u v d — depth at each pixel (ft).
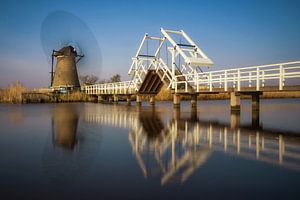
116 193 13.78
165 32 77.10
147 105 95.96
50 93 125.49
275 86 44.91
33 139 28.19
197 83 63.93
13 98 114.83
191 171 17.16
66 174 16.61
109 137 29.12
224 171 17.12
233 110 53.93
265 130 33.63
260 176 16.12
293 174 16.43
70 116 52.75
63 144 25.50
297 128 35.14
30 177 16.16
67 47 137.59
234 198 13.08
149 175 16.46
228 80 54.70
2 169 17.72
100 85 125.18
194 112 61.46
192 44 76.33
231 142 26.22
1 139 28.37
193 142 26.27
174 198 13.16
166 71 78.59
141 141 26.84
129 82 98.48
